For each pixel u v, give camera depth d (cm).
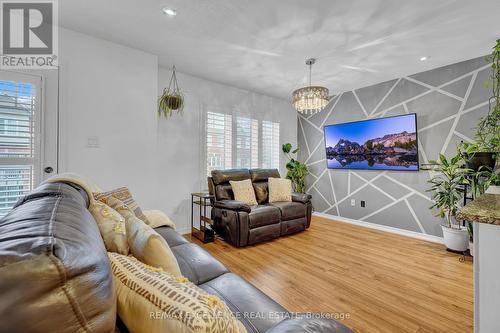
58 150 241
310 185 528
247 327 95
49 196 82
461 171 277
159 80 344
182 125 372
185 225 379
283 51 289
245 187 379
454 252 295
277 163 507
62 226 53
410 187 367
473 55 298
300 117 549
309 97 289
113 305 47
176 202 369
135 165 291
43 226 50
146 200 299
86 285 41
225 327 54
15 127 219
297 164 496
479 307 97
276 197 398
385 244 327
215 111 407
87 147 258
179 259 156
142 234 101
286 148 504
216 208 347
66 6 210
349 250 304
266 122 487
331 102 481
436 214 340
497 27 235
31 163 226
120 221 115
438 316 174
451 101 324
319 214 505
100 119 266
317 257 281
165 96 322
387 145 388
